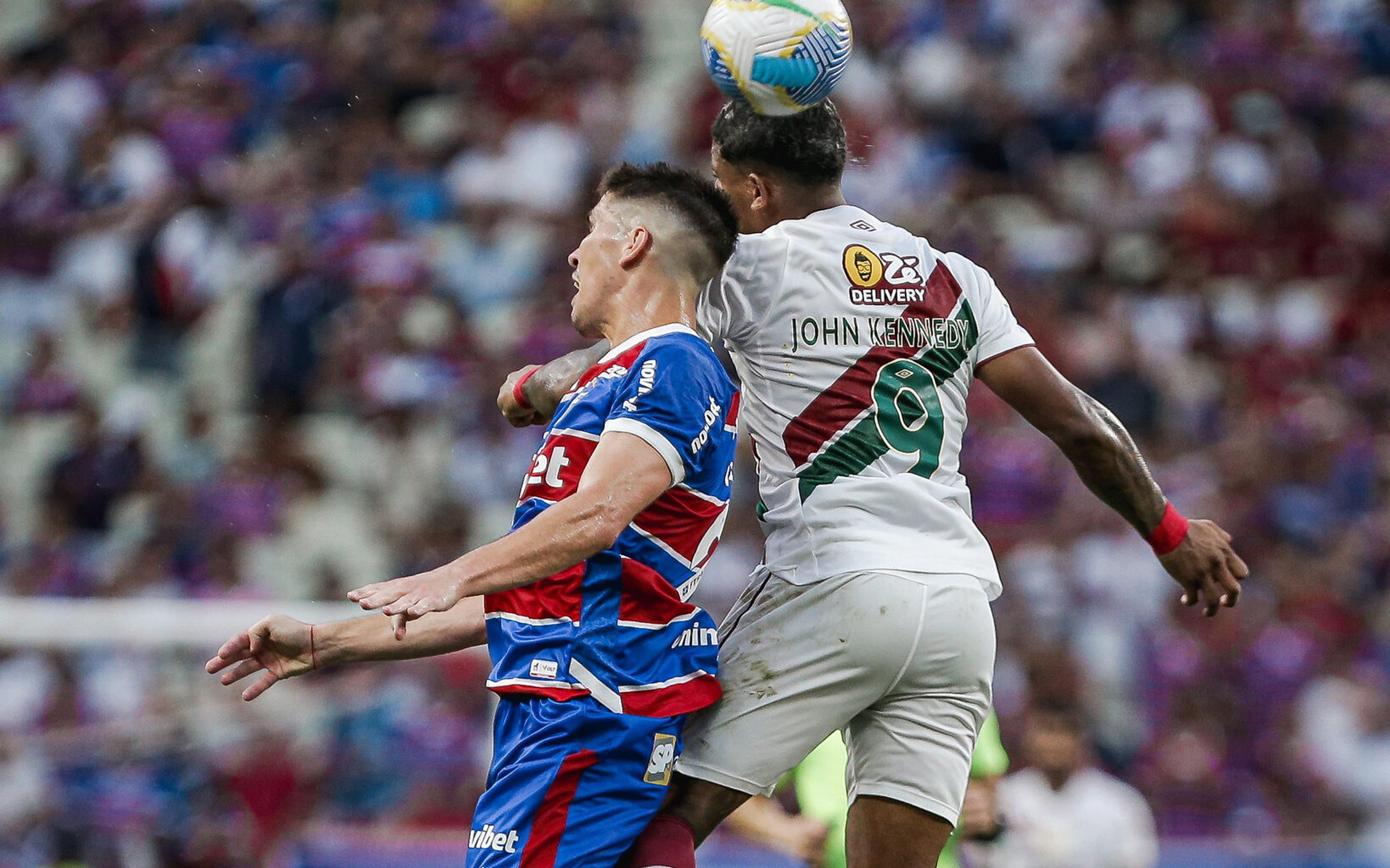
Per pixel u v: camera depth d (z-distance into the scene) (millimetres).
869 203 46719
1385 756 36562
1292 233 51156
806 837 18500
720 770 12516
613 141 47656
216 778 27562
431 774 28141
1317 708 37031
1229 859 28734
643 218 12508
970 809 18422
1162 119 52219
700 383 11969
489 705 29172
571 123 48156
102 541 37312
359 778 27953
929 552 12555
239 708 27797
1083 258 47938
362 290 41625
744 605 12984
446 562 36688
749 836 19812
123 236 43406
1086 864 25312
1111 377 43562
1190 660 36656
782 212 13203
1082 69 53281
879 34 53719
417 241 43812
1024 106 51969
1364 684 38062
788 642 12539
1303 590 39750
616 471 11453
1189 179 50969
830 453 12617
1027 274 46281
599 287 12562
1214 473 42250
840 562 12438
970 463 39344
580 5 52625
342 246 42719
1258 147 52969
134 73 48844
